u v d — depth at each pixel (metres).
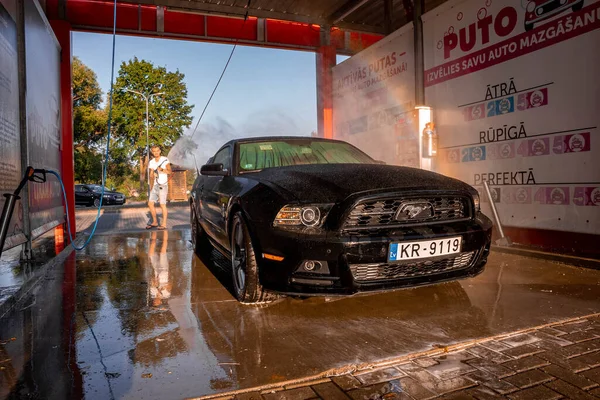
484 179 5.75
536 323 2.70
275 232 2.79
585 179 4.53
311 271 2.74
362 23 9.74
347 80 9.00
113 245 6.43
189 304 3.29
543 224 4.98
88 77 41.09
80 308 3.27
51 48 6.49
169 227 9.12
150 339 2.60
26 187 4.79
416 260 2.78
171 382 2.04
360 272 2.73
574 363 2.15
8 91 4.25
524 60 5.13
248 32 9.13
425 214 2.89
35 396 1.94
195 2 8.05
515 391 1.89
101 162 42.78
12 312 3.21
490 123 5.62
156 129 41.31
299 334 2.62
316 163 4.05
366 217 2.78
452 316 2.87
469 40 5.88
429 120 6.36
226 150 4.63
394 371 2.12
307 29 9.49
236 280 3.37
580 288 3.45
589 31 4.43
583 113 4.52
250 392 1.94
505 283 3.65
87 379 2.09
